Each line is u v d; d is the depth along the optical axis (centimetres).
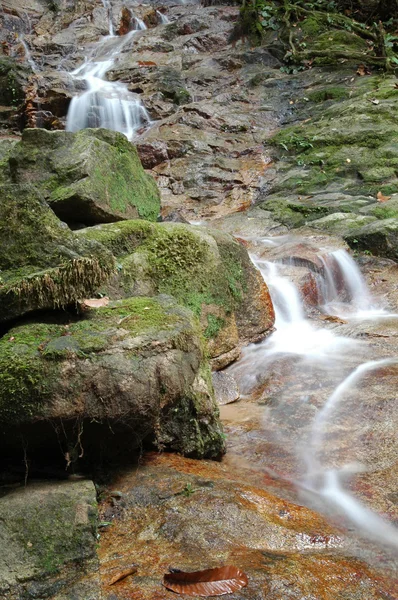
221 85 1230
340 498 296
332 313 609
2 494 269
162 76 1219
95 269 324
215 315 454
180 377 311
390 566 245
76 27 1469
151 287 411
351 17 1459
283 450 347
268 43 1366
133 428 296
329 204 806
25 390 268
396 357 469
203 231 475
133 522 269
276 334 537
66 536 239
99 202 450
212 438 336
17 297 308
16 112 1102
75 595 222
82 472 297
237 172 946
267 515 271
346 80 1195
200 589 222
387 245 700
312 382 435
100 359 283
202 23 1435
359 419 374
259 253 677
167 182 923
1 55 1262
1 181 470
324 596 223
